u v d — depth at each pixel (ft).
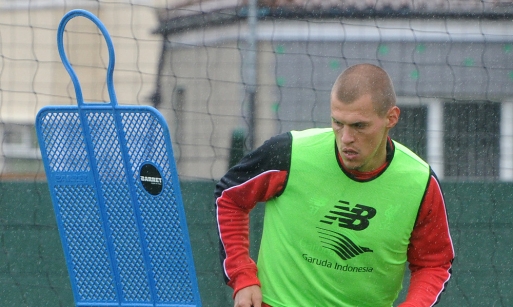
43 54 81.05
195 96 68.23
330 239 35.45
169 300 38.86
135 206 38.19
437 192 35.24
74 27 80.74
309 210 35.40
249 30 65.41
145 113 36.99
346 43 67.31
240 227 36.96
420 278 36.86
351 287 35.94
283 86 61.93
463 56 67.87
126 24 77.92
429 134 61.62
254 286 36.37
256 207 59.31
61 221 39.88
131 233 38.81
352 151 32.96
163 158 37.19
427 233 35.91
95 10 79.97
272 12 65.77
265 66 65.62
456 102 62.59
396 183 34.88
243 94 64.95
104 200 38.86
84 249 39.99
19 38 80.48
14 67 80.07
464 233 59.47
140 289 39.34
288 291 36.32
